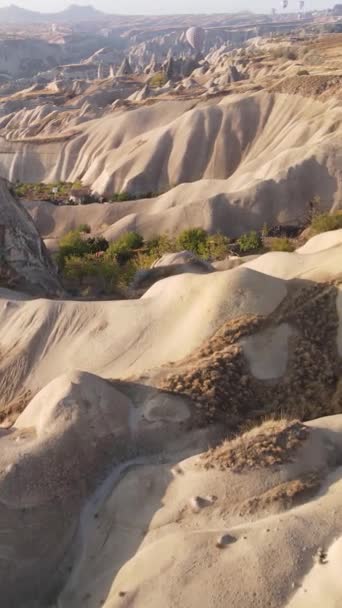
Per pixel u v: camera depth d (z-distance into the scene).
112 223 54.66
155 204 54.38
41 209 56.81
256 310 12.38
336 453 8.90
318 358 11.59
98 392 10.32
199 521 8.06
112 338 14.54
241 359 11.49
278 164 52.06
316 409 10.94
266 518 7.80
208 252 39.06
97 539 8.52
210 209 47.69
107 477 9.41
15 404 14.50
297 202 48.00
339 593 6.46
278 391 11.17
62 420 9.74
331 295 12.37
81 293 28.42
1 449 9.46
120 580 7.67
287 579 6.89
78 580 8.16
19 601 8.27
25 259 25.73
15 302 17.72
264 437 8.91
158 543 7.91
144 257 37.19
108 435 9.80
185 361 11.88
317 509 7.67
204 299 13.25
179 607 6.93
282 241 38.97
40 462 9.14
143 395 10.79
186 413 10.40
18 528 8.58
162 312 14.31
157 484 8.92
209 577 7.13
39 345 15.74
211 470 8.67
